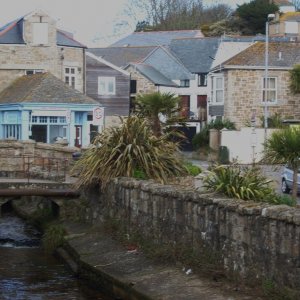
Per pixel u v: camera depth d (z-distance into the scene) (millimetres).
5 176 34469
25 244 25578
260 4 96500
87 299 17375
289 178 32781
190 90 78375
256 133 51000
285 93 58625
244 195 17000
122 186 22344
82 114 51250
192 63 79188
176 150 25188
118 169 23672
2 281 19484
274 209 13875
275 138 20031
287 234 13344
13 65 55781
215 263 16094
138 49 81562
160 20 109375
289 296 13172
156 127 26938
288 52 59375
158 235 19344
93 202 25156
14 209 34000
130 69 74625
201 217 16891
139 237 20641
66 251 22625
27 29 56094
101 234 23000
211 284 15477
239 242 15086
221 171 18125
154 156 23906
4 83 55531
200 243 16922
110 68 66188
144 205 20453
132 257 19500
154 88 73875
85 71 62000
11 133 51062
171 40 86375
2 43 55500
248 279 14680
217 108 61188
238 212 15070
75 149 34688
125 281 16984
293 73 56344
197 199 17094
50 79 51281
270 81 58719
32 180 30625
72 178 30797
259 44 60094
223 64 58688
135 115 25641
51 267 21438
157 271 17516
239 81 58344
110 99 66188
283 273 13477
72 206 26656
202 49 80375
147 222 20188
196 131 71250
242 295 14328
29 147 34844
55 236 23984
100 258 19969
